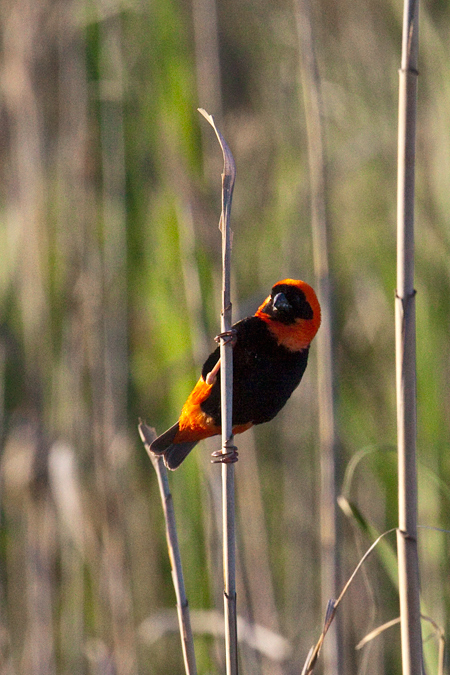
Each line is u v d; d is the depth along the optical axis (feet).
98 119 20.04
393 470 19.94
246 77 23.13
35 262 20.10
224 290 18.99
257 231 22.00
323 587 19.63
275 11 22.61
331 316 19.70
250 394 19.20
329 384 19.67
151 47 19.90
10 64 20.08
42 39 20.10
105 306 20.07
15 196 20.11
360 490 20.17
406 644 18.95
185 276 19.89
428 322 19.86
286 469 20.76
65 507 19.85
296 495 20.48
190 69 19.99
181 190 19.90
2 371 20.06
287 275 20.49
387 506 19.93
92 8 19.99
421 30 19.99
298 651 19.99
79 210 20.08
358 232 21.48
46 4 20.07
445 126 19.94
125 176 20.04
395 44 20.33
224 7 23.06
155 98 19.92
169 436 19.20
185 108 19.89
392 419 20.13
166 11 19.85
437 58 19.95
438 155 19.98
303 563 20.13
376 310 20.98
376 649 19.94
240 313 20.06
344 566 20.08
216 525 19.86
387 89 20.22
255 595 19.95
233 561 18.98
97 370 20.04
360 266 21.49
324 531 19.65
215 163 19.99
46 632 19.90
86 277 20.06
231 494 18.98
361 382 20.54
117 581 19.93
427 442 19.83
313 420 20.68
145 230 20.06
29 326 20.10
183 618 19.08
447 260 19.93
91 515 19.97
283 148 20.93
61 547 19.99
